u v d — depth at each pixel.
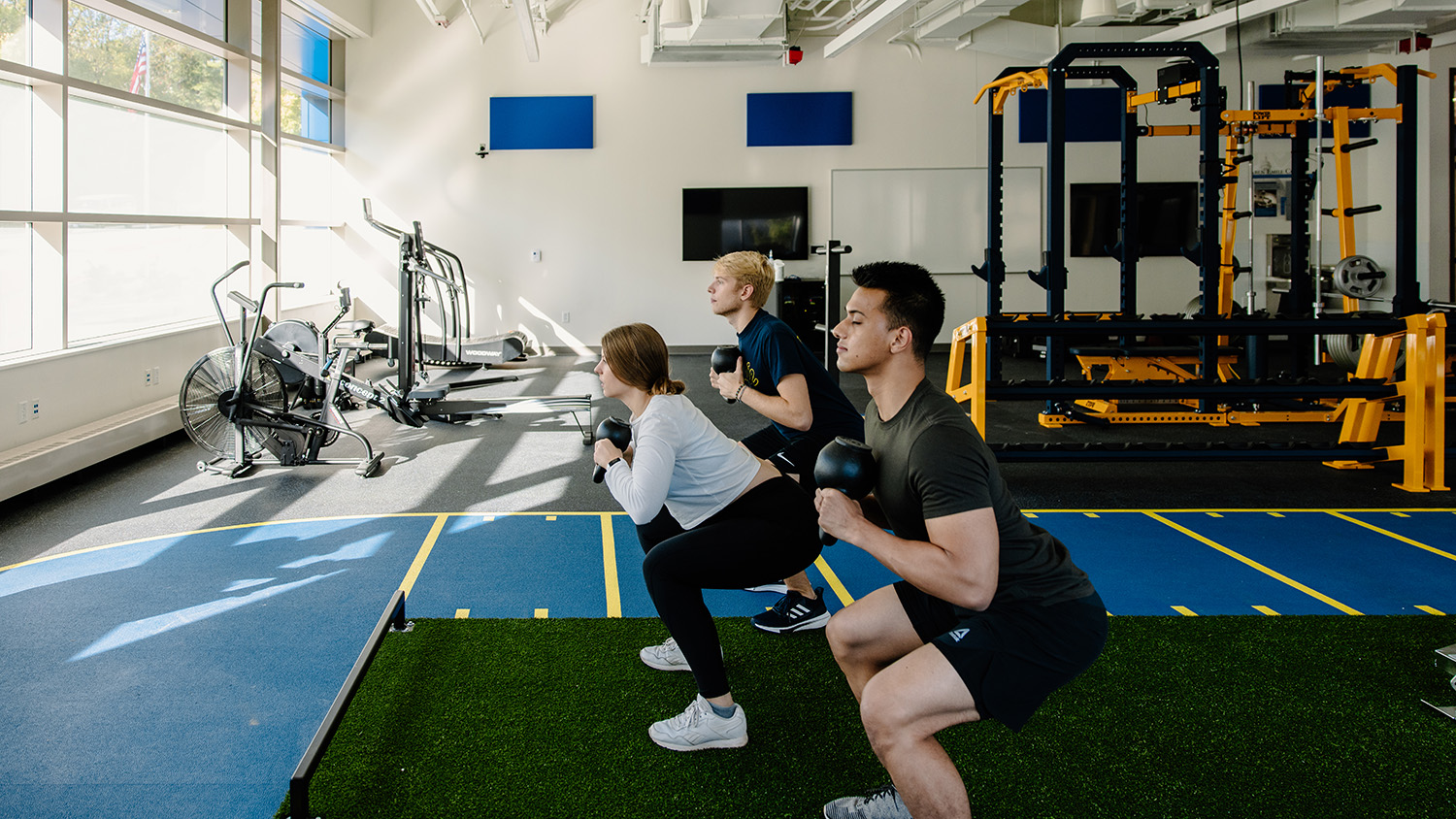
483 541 3.89
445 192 10.77
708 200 10.89
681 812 1.94
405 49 10.57
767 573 2.12
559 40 10.66
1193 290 11.26
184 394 4.95
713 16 8.08
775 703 2.41
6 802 1.98
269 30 7.65
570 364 10.21
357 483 4.94
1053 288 5.32
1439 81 9.93
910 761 1.52
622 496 2.02
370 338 8.30
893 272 1.61
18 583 3.34
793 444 2.67
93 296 6.00
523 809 1.95
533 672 2.59
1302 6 8.66
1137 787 2.03
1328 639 2.81
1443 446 4.73
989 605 1.52
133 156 6.41
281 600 3.18
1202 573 3.47
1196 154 11.06
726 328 11.13
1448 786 2.02
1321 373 8.93
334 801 1.98
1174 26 9.98
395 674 2.58
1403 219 4.97
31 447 4.75
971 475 1.46
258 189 7.74
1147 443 4.95
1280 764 2.12
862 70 10.86
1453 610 3.06
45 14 5.27
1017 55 10.64
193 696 2.47
